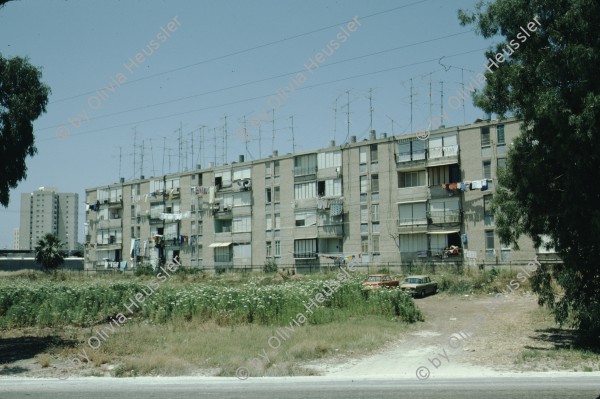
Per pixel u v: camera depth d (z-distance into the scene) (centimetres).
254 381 1284
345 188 5234
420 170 4819
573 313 2131
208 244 6366
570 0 1691
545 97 1664
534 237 1928
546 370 1373
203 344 1803
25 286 3566
